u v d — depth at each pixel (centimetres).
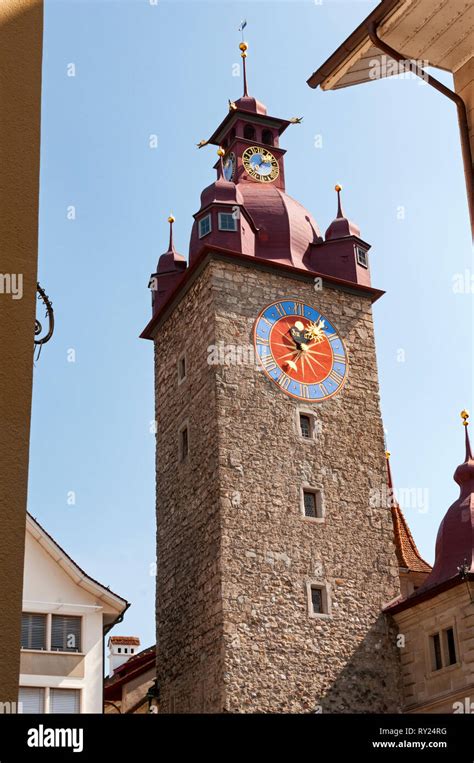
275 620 2950
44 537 2350
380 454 3378
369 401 3459
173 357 3559
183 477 3300
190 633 3044
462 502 3173
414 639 3028
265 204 3744
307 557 3086
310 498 3198
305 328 3453
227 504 3045
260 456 3162
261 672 2867
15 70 536
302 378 3362
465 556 3012
